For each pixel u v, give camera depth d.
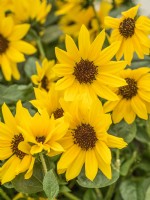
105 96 0.51
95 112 0.48
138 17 0.57
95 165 0.48
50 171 0.46
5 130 0.49
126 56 0.54
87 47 0.51
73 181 0.56
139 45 0.53
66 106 0.48
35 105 0.50
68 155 0.48
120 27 0.54
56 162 0.53
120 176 0.61
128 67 0.61
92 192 0.58
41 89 0.57
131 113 0.53
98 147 0.48
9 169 0.49
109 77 0.51
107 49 0.51
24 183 0.50
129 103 0.53
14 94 0.58
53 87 0.51
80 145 0.49
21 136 0.49
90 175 0.48
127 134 0.55
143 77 0.53
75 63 0.52
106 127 0.48
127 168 0.58
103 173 0.50
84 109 0.48
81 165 0.49
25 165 0.47
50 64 0.58
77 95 0.50
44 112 0.46
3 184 0.52
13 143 0.49
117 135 0.55
